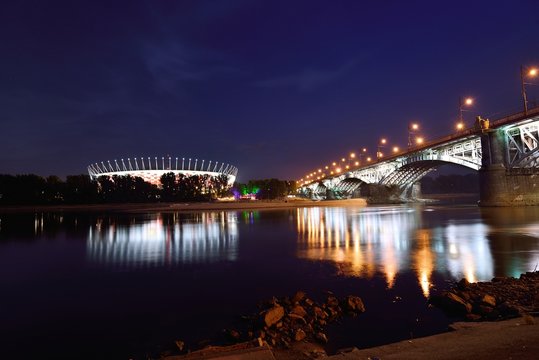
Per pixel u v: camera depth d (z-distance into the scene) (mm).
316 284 20469
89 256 33875
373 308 15945
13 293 20969
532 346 7910
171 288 21188
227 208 130000
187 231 54344
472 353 7723
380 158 146375
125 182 176375
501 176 82500
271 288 20281
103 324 15625
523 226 46281
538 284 16688
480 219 58281
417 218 66875
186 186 186000
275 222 67312
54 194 160625
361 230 48562
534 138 79438
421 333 13133
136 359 12266
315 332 13406
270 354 8648
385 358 7848
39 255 35156
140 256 32938
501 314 13367
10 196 150250
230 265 27422
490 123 85688
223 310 16891
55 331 14977
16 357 12625
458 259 25844
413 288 18797
